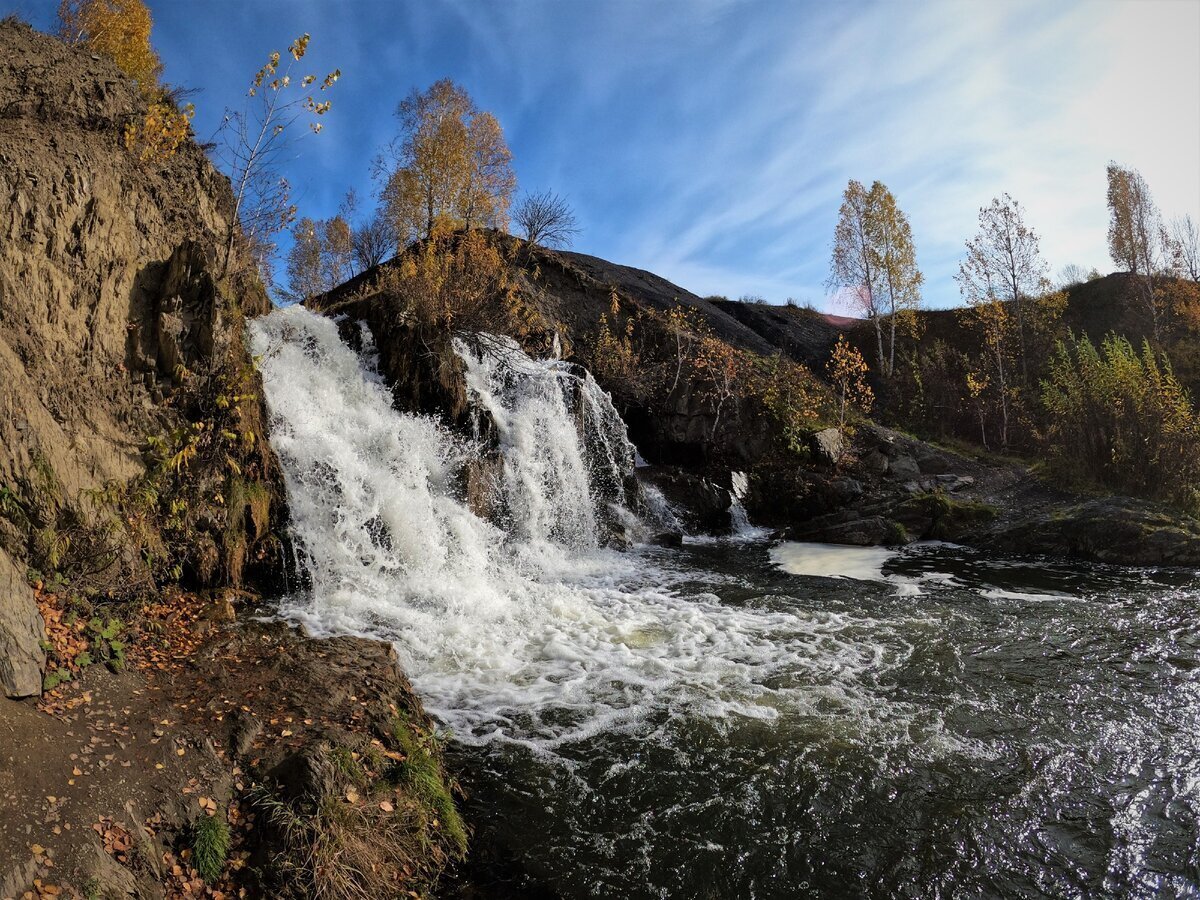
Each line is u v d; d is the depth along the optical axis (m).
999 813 5.04
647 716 6.43
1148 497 14.84
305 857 3.98
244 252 10.98
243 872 3.93
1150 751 5.84
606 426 16.19
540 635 8.42
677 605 9.85
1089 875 4.45
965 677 7.36
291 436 10.06
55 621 5.27
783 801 5.18
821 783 5.40
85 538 6.16
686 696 6.84
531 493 12.93
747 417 18.92
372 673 6.21
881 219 27.77
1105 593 10.54
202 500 8.04
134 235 8.20
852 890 4.35
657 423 18.41
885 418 23.66
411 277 15.55
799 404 19.56
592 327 21.89
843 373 21.27
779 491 17.25
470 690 6.88
